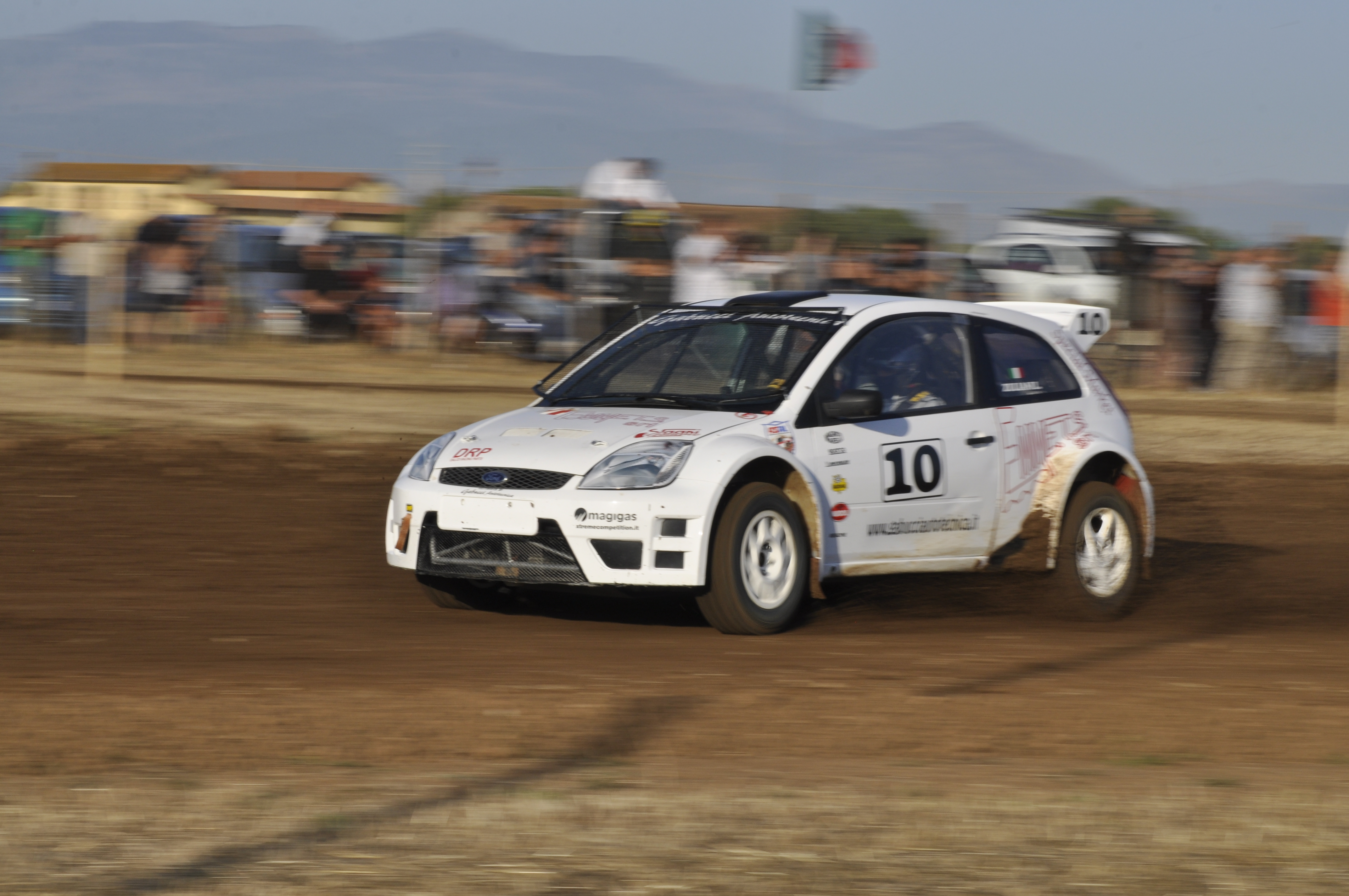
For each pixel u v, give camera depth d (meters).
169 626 16.23
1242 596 20.27
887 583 19.16
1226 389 43.03
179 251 43.72
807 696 13.27
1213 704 13.49
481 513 15.46
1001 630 17.12
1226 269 42.81
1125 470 18.94
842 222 40.09
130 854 8.72
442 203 42.72
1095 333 19.86
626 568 15.03
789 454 15.88
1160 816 9.79
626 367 17.48
